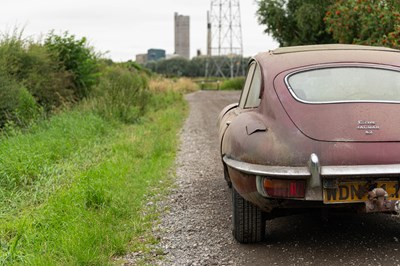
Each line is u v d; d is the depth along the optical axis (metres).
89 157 9.00
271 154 4.08
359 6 12.52
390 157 3.97
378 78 4.60
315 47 5.30
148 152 9.73
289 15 25.66
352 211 4.28
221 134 5.57
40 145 9.07
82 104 15.59
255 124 4.39
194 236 5.09
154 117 16.69
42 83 14.82
